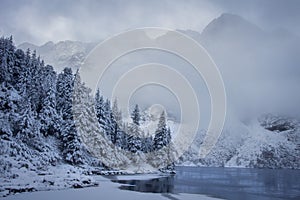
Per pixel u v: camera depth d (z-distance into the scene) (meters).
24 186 24.58
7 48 52.50
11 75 52.50
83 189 28.19
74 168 45.16
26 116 42.66
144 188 32.66
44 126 48.75
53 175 33.00
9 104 43.75
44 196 22.05
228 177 73.00
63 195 23.19
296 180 65.69
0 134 38.53
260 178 72.81
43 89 57.94
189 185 41.22
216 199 26.56
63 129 50.72
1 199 19.97
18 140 40.25
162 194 27.83
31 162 37.88
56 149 47.81
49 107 50.62
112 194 25.61
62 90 57.22
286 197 31.16
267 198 29.78
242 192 34.81
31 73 57.06
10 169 30.44
